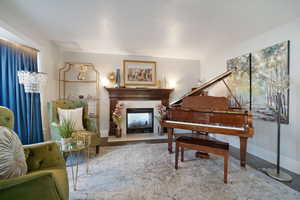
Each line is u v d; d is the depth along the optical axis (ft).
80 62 13.32
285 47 7.80
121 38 10.29
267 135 8.70
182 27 8.54
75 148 5.96
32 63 9.37
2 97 7.68
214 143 6.93
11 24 7.23
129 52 13.66
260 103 9.13
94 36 9.94
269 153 8.55
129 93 14.10
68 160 8.33
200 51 13.24
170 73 15.25
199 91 10.04
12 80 8.11
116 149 10.25
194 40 10.58
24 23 7.98
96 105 13.52
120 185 5.97
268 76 8.66
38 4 6.30
